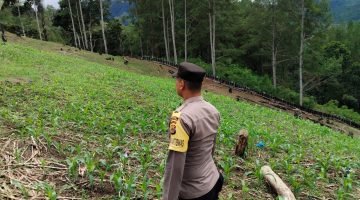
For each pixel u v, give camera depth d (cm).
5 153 639
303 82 5344
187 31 5172
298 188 678
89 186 575
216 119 355
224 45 5509
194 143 339
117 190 566
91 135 816
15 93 1143
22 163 610
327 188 735
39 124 790
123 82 1909
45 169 605
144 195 551
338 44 5909
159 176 654
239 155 833
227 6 4528
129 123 1005
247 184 679
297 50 4469
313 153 992
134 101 1388
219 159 799
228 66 5144
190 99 349
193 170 346
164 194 338
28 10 6694
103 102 1262
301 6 3975
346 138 1655
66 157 665
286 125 1573
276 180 661
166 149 804
